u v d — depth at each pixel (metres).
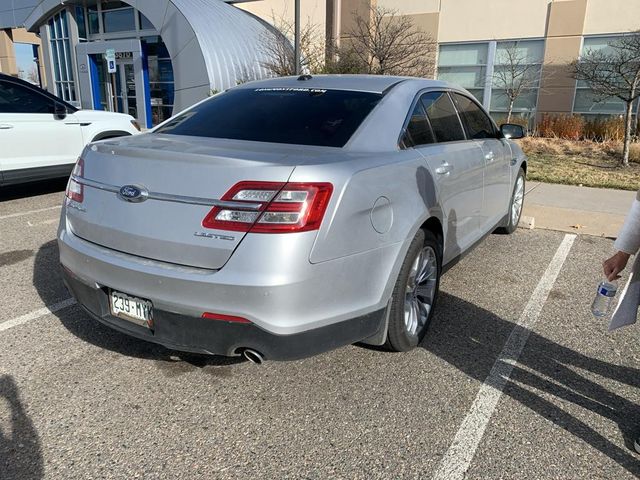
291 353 2.57
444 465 2.44
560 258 5.37
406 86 3.75
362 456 2.49
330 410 2.83
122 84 20.17
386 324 3.03
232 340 2.56
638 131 13.84
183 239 2.56
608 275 2.46
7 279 4.55
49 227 6.22
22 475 2.35
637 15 13.84
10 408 2.80
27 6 24.20
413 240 3.15
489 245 5.78
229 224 2.47
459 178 3.82
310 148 2.97
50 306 4.02
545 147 13.30
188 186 2.58
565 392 3.02
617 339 3.66
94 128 8.07
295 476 2.37
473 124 4.65
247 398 2.93
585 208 7.53
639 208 2.29
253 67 16.47
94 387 3.00
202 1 17.22
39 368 3.17
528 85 15.56
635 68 10.99
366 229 2.73
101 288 2.92
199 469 2.40
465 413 2.81
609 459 2.50
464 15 15.94
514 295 4.40
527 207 7.55
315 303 2.56
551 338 3.66
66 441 2.56
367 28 14.88
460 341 3.59
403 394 2.97
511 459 2.48
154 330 2.72
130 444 2.55
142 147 2.89
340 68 13.90
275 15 20.64
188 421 2.73
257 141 3.14
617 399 2.97
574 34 14.62
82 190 3.00
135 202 2.71
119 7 19.94
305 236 2.47
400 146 3.31
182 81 16.25
